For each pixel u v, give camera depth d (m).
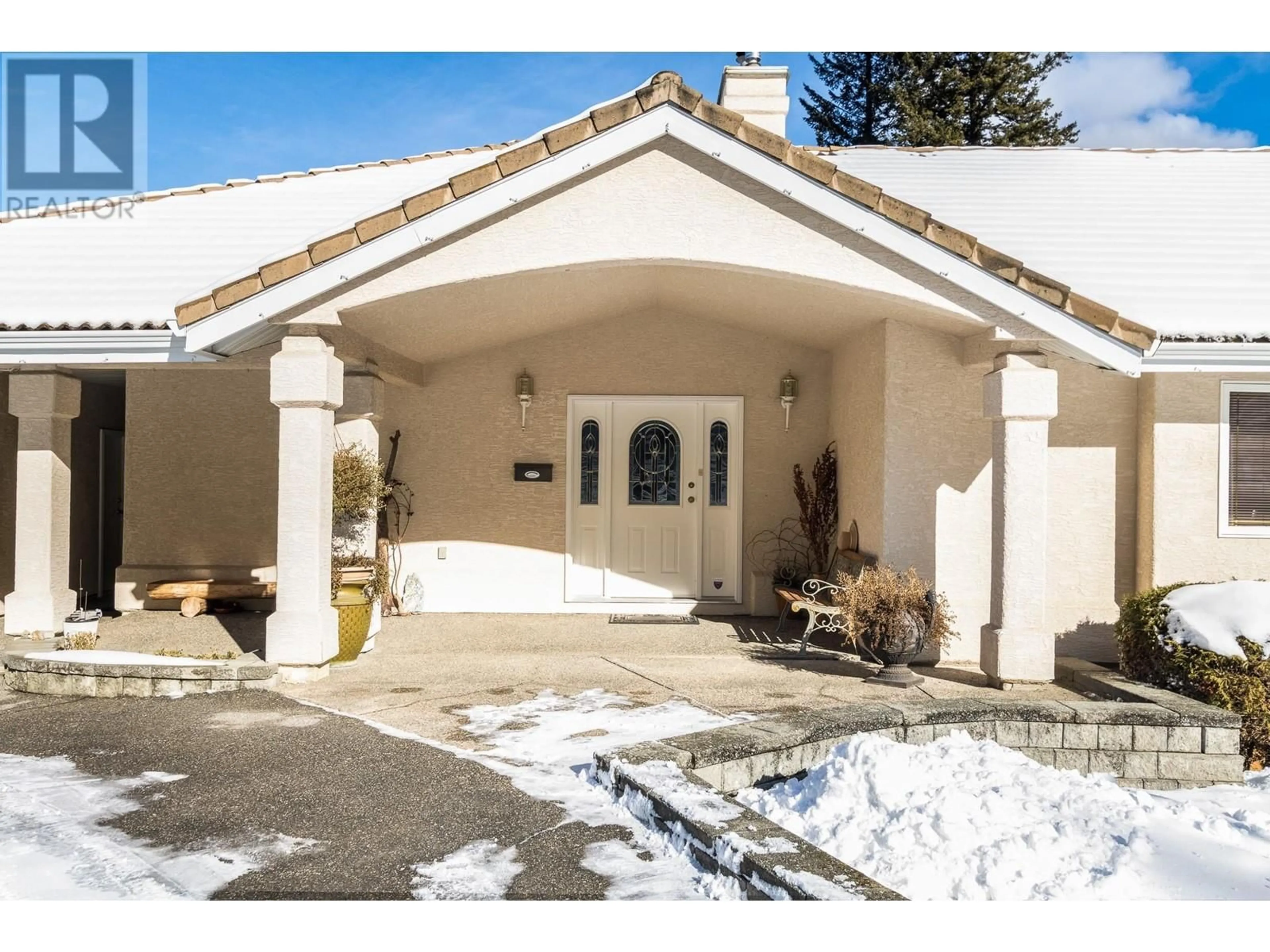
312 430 7.56
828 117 31.14
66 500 10.05
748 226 7.26
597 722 6.48
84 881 3.95
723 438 11.84
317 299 7.35
